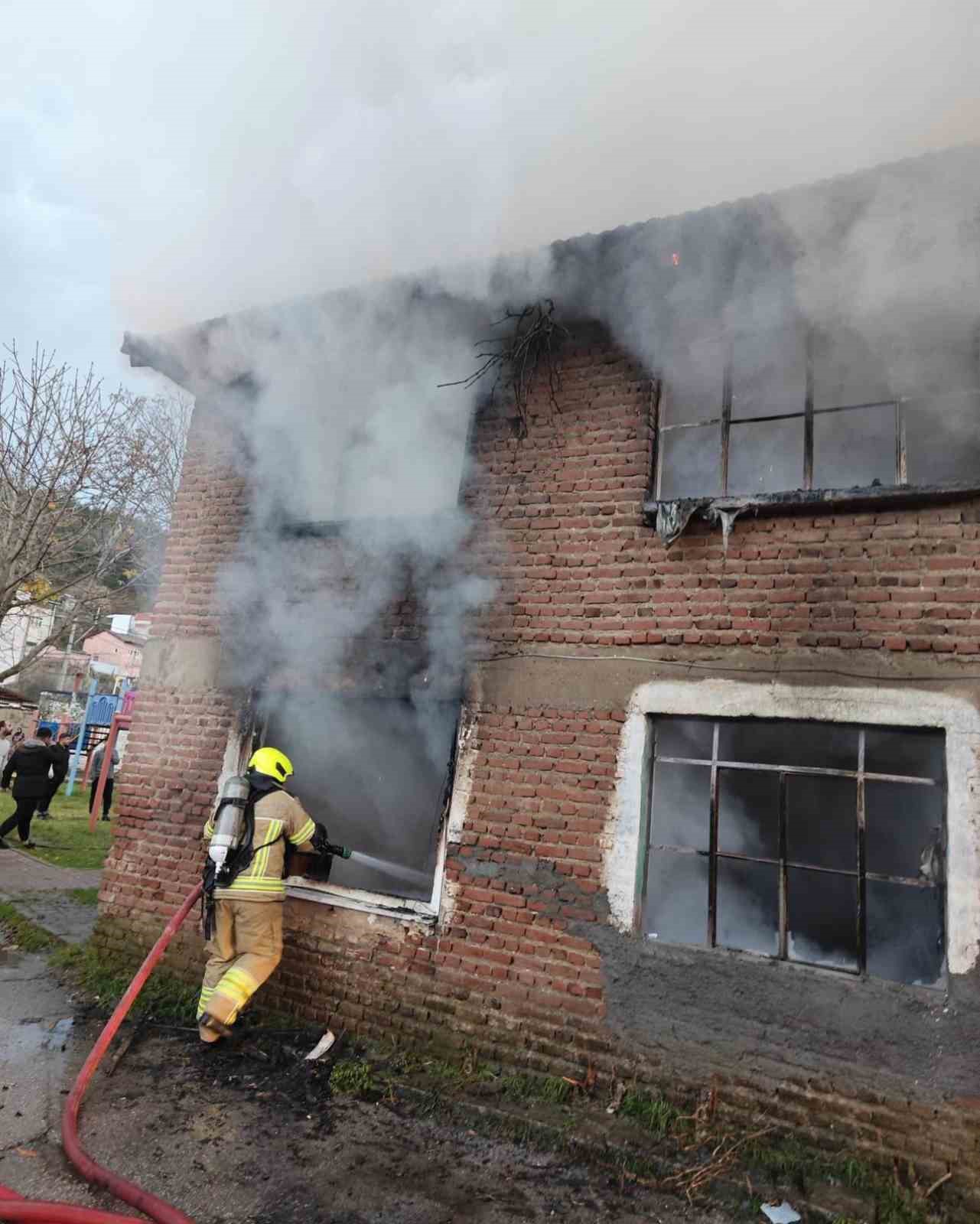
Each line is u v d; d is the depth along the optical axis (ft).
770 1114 11.23
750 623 13.04
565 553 14.88
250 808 14.33
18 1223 8.18
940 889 11.46
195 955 16.12
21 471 34.76
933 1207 9.95
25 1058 12.89
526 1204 9.93
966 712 11.35
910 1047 10.75
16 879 25.34
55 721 72.02
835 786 12.67
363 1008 14.28
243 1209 9.45
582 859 13.30
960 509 12.10
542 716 14.21
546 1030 12.84
